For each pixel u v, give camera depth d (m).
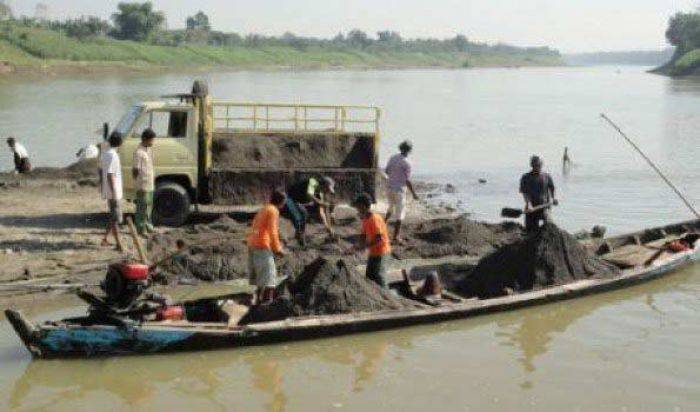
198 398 8.66
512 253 12.47
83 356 9.54
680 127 44.28
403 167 15.11
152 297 10.07
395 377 9.29
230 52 174.38
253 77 120.81
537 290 11.86
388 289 11.45
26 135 35.34
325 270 10.97
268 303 10.48
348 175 16.81
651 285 13.20
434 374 9.39
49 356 9.43
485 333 10.83
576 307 11.98
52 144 32.47
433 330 10.91
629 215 19.58
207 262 13.07
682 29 172.12
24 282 11.99
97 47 135.12
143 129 15.82
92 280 12.21
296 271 12.96
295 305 10.54
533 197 14.33
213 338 9.73
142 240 14.66
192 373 9.32
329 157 17.41
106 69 124.31
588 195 22.41
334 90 83.94
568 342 10.52
